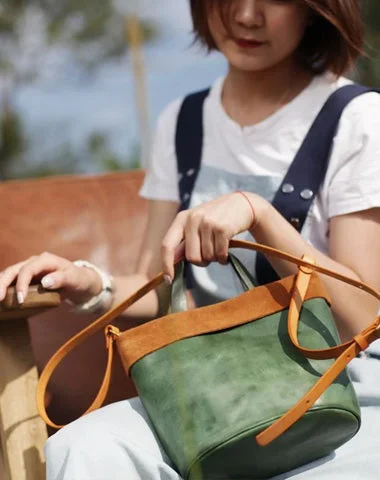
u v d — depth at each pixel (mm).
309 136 2213
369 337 1768
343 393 1778
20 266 1992
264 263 2166
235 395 1765
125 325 2332
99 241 2633
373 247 2127
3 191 2645
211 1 2248
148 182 2492
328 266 2055
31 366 1998
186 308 1893
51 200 2652
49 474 1819
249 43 2230
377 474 1804
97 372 2361
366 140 2168
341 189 2156
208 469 1760
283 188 2191
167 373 1818
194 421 1756
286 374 1792
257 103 2289
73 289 2104
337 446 1831
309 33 2285
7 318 1979
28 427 1976
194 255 1896
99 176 2701
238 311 1858
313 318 1862
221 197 1965
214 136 2338
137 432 1843
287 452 1783
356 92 2225
